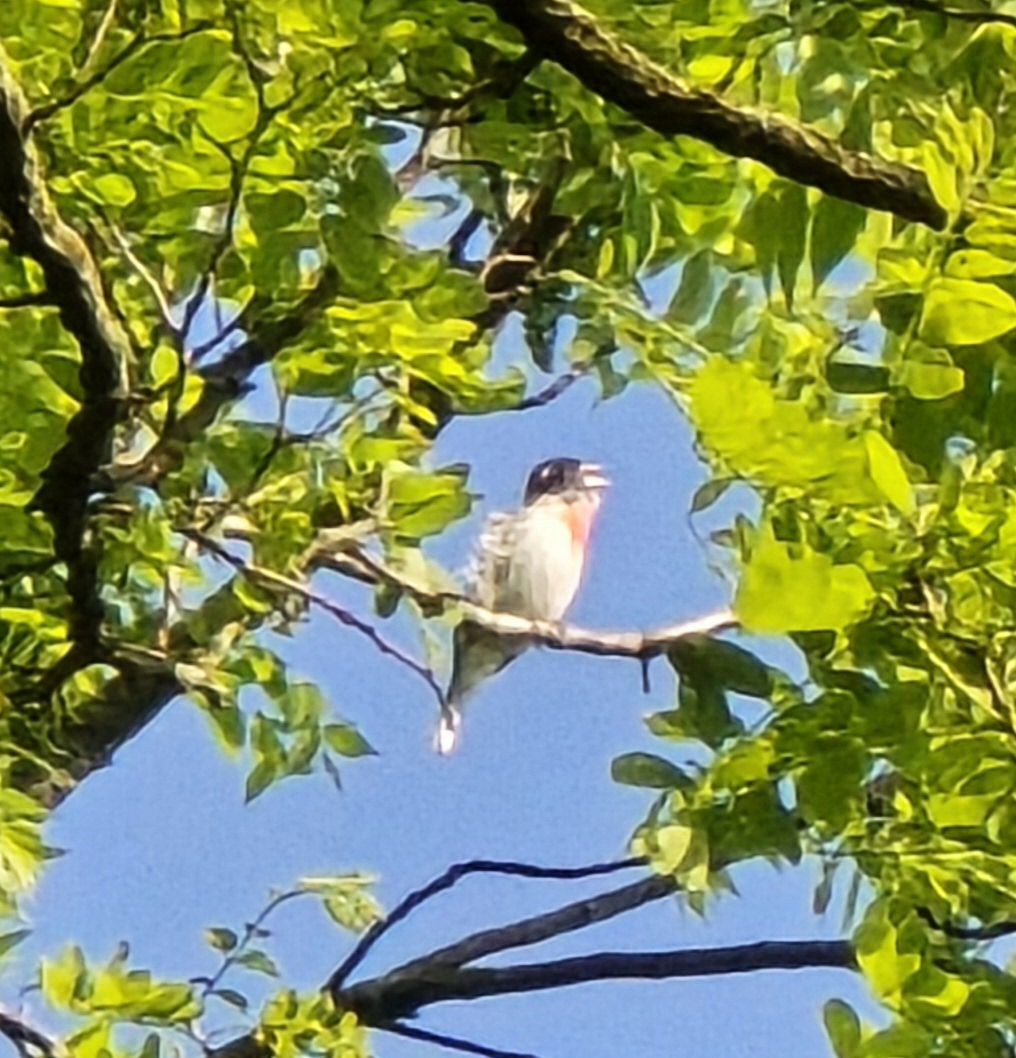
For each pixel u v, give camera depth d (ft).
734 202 18.66
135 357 16.46
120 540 17.20
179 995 18.20
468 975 21.93
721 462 13.57
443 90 17.03
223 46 16.38
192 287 17.17
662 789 15.28
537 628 18.45
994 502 13.19
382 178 16.38
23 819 16.21
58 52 16.57
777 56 17.17
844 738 14.34
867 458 12.51
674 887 19.13
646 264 19.21
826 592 12.63
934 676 13.82
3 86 14.14
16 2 16.58
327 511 17.97
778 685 15.16
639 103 14.93
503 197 19.93
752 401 12.36
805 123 16.39
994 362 13.57
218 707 18.66
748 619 12.73
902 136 15.43
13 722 18.11
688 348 17.97
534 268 19.66
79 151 16.58
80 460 15.99
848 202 14.80
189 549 18.40
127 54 15.21
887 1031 15.66
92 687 20.21
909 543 13.03
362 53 16.56
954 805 14.40
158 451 16.44
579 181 19.36
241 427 17.56
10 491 16.97
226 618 18.54
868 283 15.42
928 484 13.60
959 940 15.39
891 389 13.67
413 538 18.42
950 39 16.30
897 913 15.17
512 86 16.80
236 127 16.48
